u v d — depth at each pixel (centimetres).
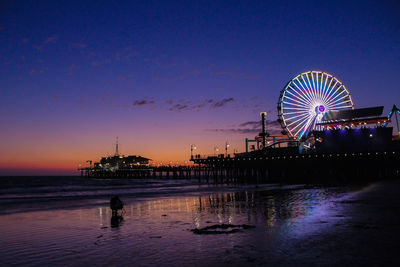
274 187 5347
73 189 6694
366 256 971
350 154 7375
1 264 988
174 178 16312
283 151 8481
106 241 1287
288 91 7944
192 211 2184
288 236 1266
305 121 7956
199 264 934
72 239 1339
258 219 1723
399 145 7556
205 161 9438
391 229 1359
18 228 1633
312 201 2586
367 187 4216
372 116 7981
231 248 1104
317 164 7912
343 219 1630
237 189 5044
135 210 2333
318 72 8156
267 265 903
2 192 5691
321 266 885
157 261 978
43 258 1047
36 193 5166
